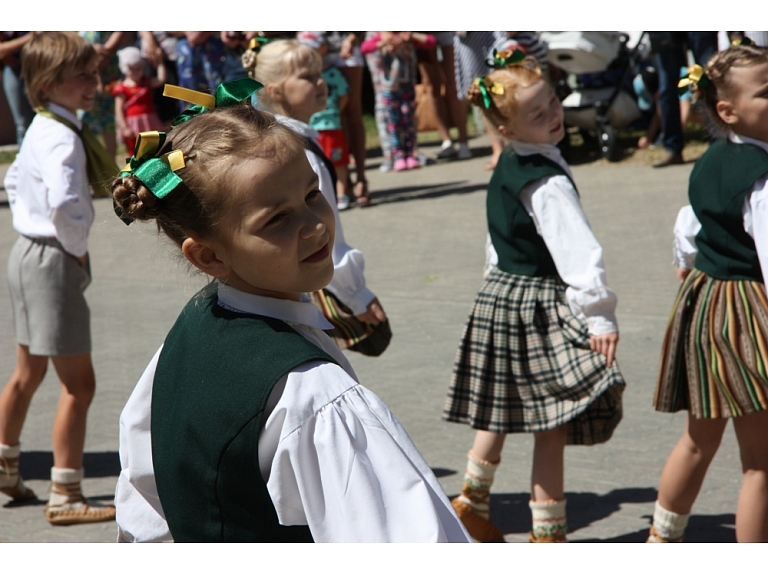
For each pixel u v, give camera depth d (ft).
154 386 5.15
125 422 5.47
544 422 10.09
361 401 4.43
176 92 5.24
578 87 34.60
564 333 10.13
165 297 23.32
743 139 9.03
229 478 4.50
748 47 9.11
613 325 9.73
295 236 4.56
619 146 36.78
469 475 10.94
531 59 10.80
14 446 12.46
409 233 27.68
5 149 56.24
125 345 19.43
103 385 17.06
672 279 21.03
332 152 31.12
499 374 10.34
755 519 9.02
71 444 11.85
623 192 30.07
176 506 4.81
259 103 11.40
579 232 9.90
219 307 4.95
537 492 10.24
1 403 12.37
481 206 30.25
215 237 4.64
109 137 36.73
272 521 4.51
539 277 10.41
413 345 18.34
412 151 38.17
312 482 4.29
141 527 5.59
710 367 9.07
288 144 4.64
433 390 15.88
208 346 4.77
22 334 11.94
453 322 19.61
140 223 5.56
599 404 10.12
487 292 10.63
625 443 13.50
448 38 37.55
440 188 33.63
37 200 11.55
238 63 29.96
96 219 33.76
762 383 8.77
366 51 36.86
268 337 4.64
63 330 11.56
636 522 11.19
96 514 11.91
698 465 9.63
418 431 14.24
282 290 4.72
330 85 30.04
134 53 35.55
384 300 21.45
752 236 8.89
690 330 9.29
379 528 4.19
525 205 10.34
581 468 12.82
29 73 11.59
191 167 4.59
